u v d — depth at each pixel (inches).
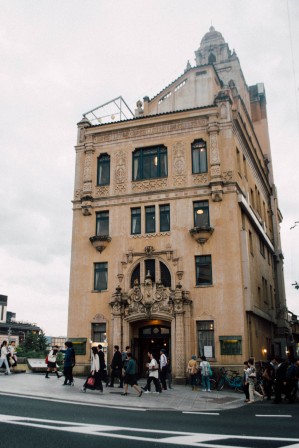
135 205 1133.1
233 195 1053.8
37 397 584.7
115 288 1082.1
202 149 1123.9
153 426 382.3
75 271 1137.4
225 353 953.5
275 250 1642.5
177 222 1082.1
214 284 1007.6
